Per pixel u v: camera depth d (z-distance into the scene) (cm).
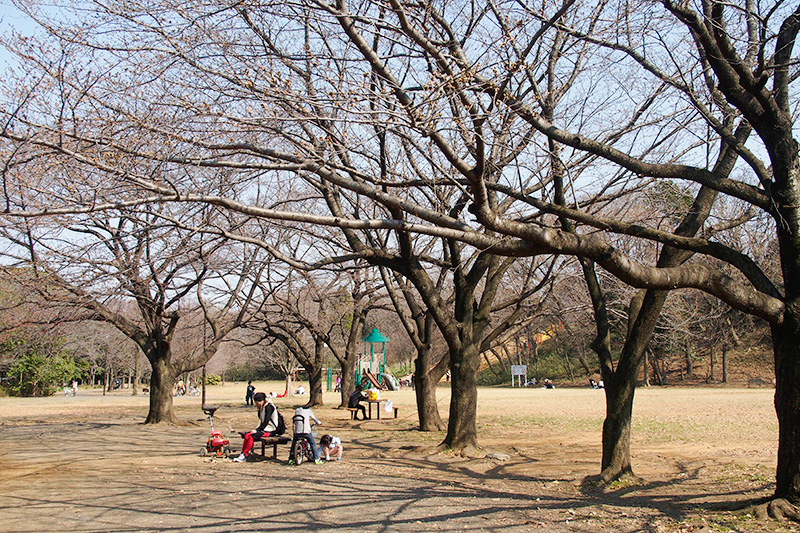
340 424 2375
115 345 4900
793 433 795
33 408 3381
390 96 784
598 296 1216
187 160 771
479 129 761
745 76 794
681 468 1291
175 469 1211
